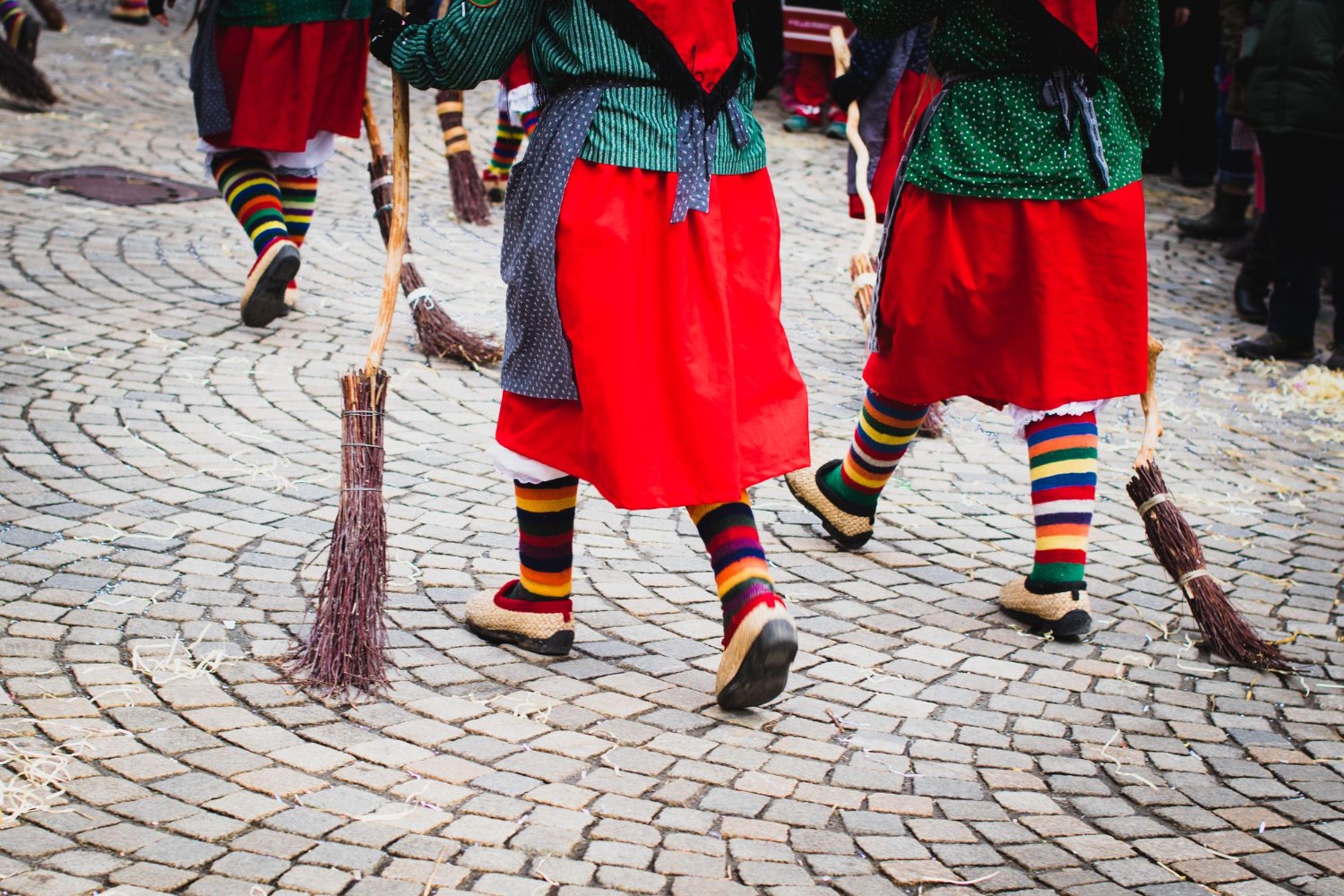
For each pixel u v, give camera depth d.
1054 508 3.67
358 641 3.06
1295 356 6.85
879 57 5.01
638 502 2.87
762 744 2.99
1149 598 4.07
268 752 2.74
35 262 6.17
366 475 3.14
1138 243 3.54
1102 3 3.49
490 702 3.06
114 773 2.60
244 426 4.65
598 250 2.84
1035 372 3.62
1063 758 3.05
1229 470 5.27
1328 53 6.35
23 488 3.98
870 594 3.92
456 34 2.97
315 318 5.94
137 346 5.30
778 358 3.04
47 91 9.12
